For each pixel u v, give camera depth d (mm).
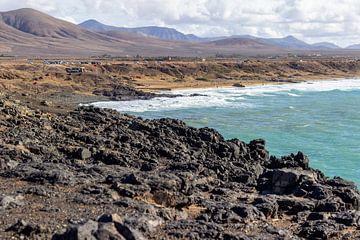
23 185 35000
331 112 117062
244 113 114250
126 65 196625
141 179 35594
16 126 60562
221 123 100000
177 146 60344
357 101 140500
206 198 36344
